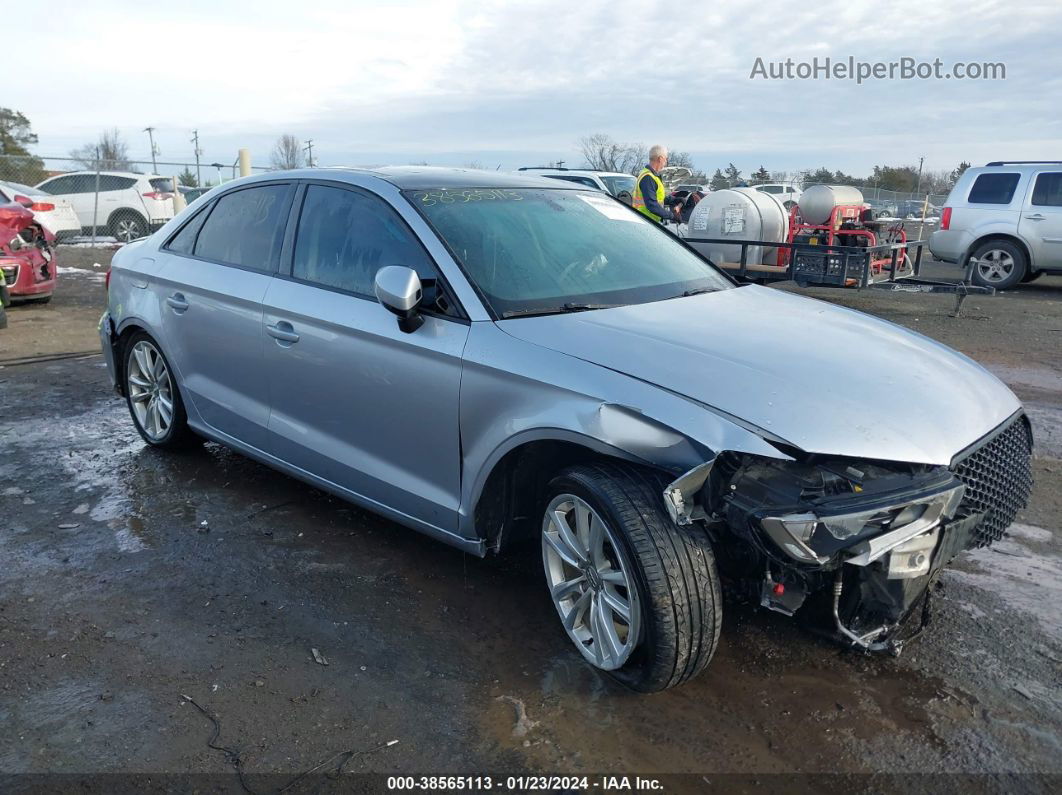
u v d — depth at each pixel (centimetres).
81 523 427
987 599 356
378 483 367
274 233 419
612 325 319
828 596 279
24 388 682
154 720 281
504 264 351
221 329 433
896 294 1247
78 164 2011
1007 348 862
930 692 296
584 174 1700
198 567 382
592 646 304
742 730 278
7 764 260
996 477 306
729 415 266
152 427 515
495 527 333
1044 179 1288
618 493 277
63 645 322
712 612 272
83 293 1213
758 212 1160
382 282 324
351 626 337
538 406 297
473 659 316
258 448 432
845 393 283
